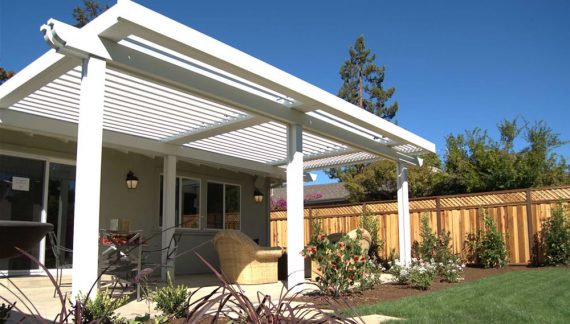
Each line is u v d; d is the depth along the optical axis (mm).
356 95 28391
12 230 2365
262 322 2320
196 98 6738
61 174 8742
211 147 10477
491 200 11883
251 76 5730
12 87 5984
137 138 8758
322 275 7105
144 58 5184
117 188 9531
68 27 4523
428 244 10523
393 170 18938
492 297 6438
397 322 4762
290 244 7188
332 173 29562
